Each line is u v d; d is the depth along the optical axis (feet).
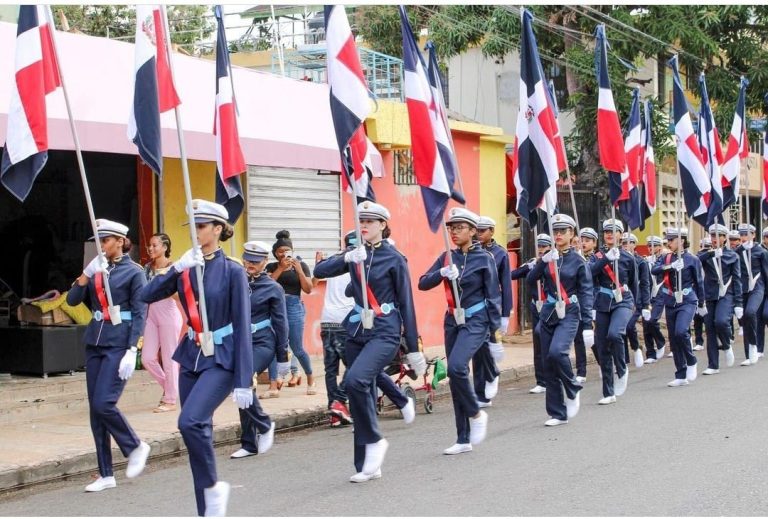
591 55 68.80
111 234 27.71
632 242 51.60
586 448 31.04
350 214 56.44
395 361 38.60
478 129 64.95
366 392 27.14
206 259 22.85
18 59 27.32
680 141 53.78
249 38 71.82
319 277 29.04
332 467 29.71
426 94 32.60
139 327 27.43
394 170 59.16
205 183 47.91
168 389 38.29
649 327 58.13
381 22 74.43
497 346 33.47
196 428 21.52
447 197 32.24
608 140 45.55
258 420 30.78
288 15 72.02
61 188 46.52
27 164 27.50
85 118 36.24
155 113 28.02
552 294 36.83
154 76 28.04
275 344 31.83
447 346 31.83
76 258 46.44
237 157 34.58
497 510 23.58
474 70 86.94
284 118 46.73
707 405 39.42
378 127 55.31
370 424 27.37
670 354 63.21
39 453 30.40
